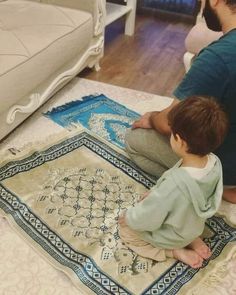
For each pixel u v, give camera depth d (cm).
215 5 122
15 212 146
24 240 137
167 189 117
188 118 109
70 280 126
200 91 119
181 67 268
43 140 185
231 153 140
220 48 117
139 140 160
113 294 123
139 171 171
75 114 208
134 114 212
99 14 225
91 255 134
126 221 130
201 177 117
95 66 250
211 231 146
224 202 159
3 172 163
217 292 126
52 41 180
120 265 132
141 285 126
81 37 203
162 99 229
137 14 354
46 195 155
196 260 132
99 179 165
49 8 207
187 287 126
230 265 134
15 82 159
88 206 152
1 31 179
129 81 245
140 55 280
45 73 180
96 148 182
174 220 122
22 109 178
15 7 208
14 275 126
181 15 347
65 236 140
